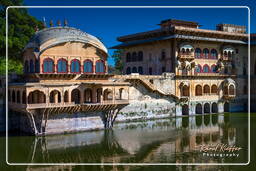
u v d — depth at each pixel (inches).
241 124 2358.5
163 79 2591.0
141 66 2974.9
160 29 2731.3
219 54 2960.1
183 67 2711.6
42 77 1875.0
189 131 2086.6
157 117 2566.4
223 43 2957.7
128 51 3129.9
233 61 3056.1
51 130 1865.2
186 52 2699.3
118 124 2292.1
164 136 1927.9
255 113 2942.9
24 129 1932.8
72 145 1676.9
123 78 2333.9
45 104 1774.1
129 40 3100.4
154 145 1702.8
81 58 1991.9
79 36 1968.5
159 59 2790.4
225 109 3041.3
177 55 2687.0
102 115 2073.1
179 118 2610.7
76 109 1907.0
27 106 1726.1
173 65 2669.8
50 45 1877.5
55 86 1807.3
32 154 1534.2
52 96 1946.4
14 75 2048.5
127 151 1587.1
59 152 1565.0
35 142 1717.5
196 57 2802.7
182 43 2704.2
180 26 2792.8
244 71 3134.8
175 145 1705.2
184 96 2721.5
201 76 2805.1
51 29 1975.9
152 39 2819.9
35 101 1927.9
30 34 2578.7
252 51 3132.4
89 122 2012.8
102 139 1815.9
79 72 1989.4
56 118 1877.5
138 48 3004.4
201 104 2834.6
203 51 2854.3
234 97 2999.5
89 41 1996.8
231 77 3016.7
